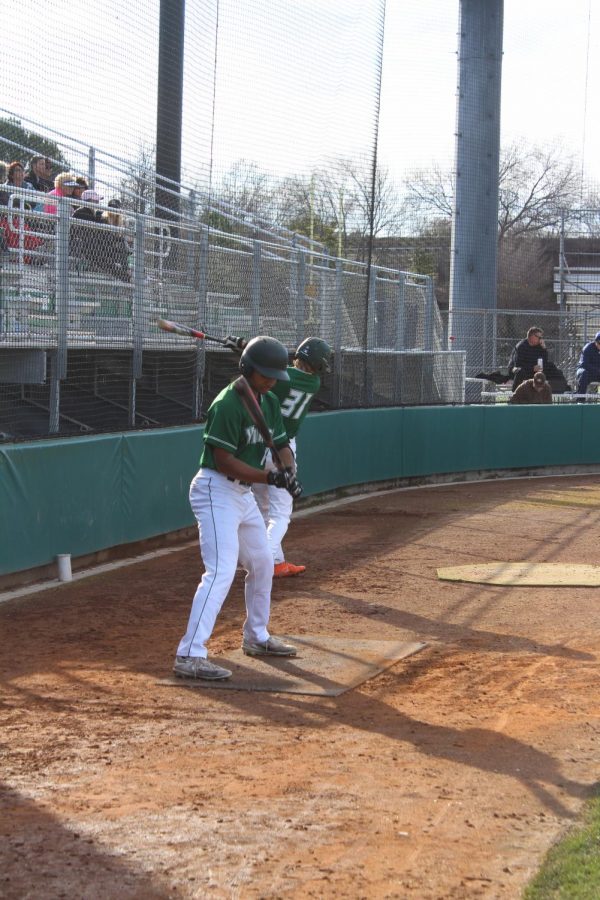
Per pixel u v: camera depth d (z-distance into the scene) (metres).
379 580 9.15
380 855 3.76
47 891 3.48
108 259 11.38
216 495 6.05
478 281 23.89
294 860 3.71
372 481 16.38
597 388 23.42
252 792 4.35
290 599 8.35
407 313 19.39
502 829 4.00
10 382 10.41
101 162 12.48
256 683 5.97
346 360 16.53
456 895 3.46
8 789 4.38
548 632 7.34
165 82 12.35
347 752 4.86
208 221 13.72
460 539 11.48
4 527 8.52
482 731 5.18
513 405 19.23
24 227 10.61
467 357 23.52
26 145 11.11
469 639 7.12
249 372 6.14
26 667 6.34
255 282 14.21
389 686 5.99
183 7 12.49
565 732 5.16
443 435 17.98
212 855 3.74
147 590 8.73
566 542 11.30
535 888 3.46
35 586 8.88
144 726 5.23
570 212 32.06
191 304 12.95
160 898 3.44
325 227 16.03
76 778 4.50
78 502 9.49
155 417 12.70
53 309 10.52
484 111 23.52
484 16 23.17
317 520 13.03
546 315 23.70
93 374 11.95
